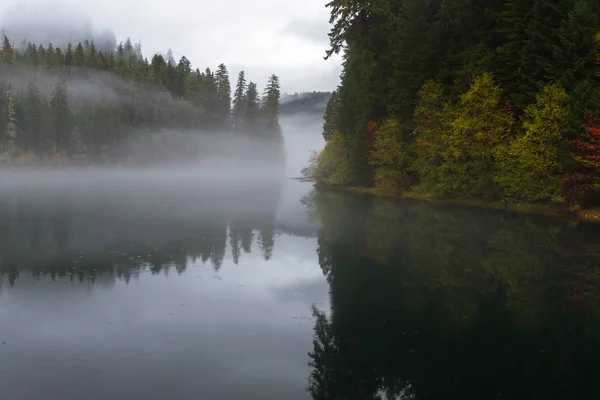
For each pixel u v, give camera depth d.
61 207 28.78
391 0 44.94
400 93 37.38
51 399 6.06
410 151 37.34
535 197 25.16
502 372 7.19
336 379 6.87
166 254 15.19
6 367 6.99
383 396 6.38
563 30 24.22
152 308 9.90
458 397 6.38
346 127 49.66
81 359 7.35
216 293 11.10
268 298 10.80
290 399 6.27
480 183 29.45
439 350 8.00
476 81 28.67
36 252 15.21
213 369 7.12
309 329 8.92
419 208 28.36
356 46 42.94
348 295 11.11
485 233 19.11
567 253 15.23
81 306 9.93
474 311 9.95
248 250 16.14
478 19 31.62
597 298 10.78
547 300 10.69
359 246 16.95
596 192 23.80
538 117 23.80
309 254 15.62
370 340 8.40
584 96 22.23
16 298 10.38
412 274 13.05
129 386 6.50
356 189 45.34
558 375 7.06
